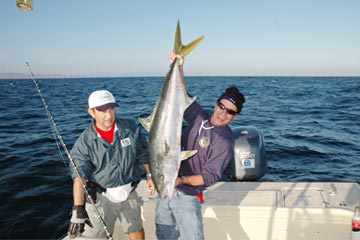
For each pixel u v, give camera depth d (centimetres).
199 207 275
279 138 1015
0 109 1939
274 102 2356
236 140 419
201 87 4488
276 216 295
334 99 2617
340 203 298
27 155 848
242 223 303
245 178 413
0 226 484
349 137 1027
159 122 255
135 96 2894
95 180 277
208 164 264
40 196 582
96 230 285
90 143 265
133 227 295
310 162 751
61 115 1642
